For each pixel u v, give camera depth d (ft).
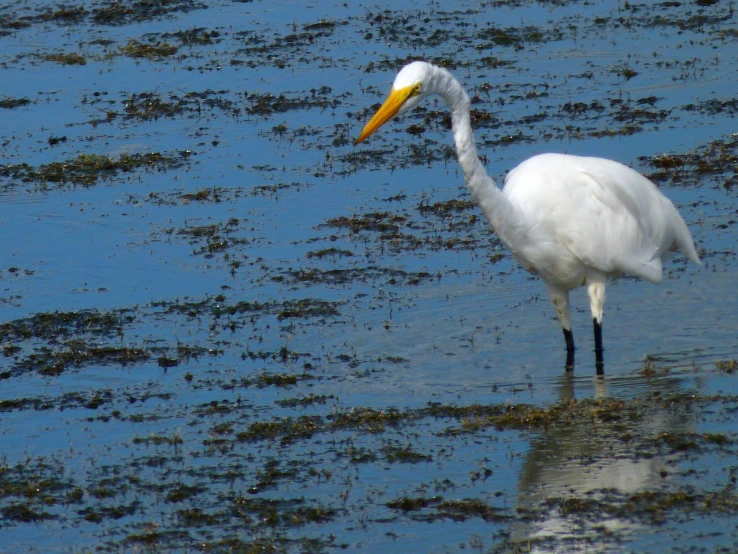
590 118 65.21
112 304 45.52
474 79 74.28
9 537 28.30
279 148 63.93
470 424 33.06
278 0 98.53
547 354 39.01
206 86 75.97
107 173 61.57
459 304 43.57
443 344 40.04
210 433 33.76
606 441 31.55
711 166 55.72
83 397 36.96
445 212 53.67
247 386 37.24
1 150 66.13
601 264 37.22
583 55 77.87
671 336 39.63
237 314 43.73
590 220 36.81
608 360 38.24
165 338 41.73
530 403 34.83
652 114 64.64
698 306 41.98
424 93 35.17
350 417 34.04
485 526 27.40
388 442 32.35
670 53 76.95
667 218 38.99
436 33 85.20
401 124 67.41
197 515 28.76
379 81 74.49
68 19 94.94
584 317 42.24
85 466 32.09
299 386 37.01
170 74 78.84
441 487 29.53
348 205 55.36
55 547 27.73
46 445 33.63
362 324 42.06
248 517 28.55
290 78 76.33
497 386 36.42
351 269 47.57
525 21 87.35
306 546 26.94
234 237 52.13
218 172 60.85
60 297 46.52
